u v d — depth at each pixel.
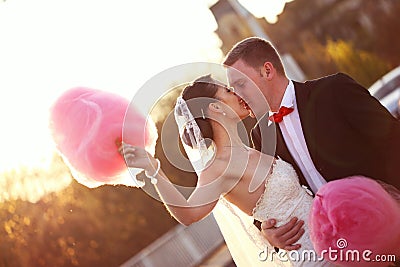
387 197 3.52
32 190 13.77
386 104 9.20
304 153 3.99
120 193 15.45
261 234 4.05
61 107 3.57
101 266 15.12
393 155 3.84
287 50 30.16
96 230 15.37
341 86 3.91
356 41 26.94
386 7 25.64
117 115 3.50
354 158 3.87
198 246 15.68
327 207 3.52
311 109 3.95
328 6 29.28
